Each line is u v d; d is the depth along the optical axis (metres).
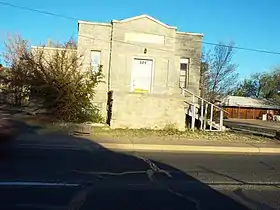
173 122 20.09
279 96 79.38
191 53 24.17
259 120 63.16
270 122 54.88
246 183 9.38
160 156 13.14
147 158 12.47
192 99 22.06
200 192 8.24
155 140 16.27
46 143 14.23
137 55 23.09
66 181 8.66
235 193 8.32
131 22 23.06
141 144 14.91
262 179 9.96
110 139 15.86
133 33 23.08
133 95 19.66
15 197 7.21
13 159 11.10
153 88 23.20
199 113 22.94
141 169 10.48
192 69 24.19
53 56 21.55
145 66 23.28
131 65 23.06
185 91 22.30
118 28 22.95
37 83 19.02
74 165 10.58
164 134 18.20
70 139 15.24
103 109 22.30
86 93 19.27
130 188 8.30
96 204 6.99
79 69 21.72
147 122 19.80
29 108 20.11
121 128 19.41
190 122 21.88
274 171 11.27
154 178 9.42
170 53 23.41
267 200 7.84
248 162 12.81
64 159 11.48
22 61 25.86
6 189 7.75
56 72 18.94
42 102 19.08
